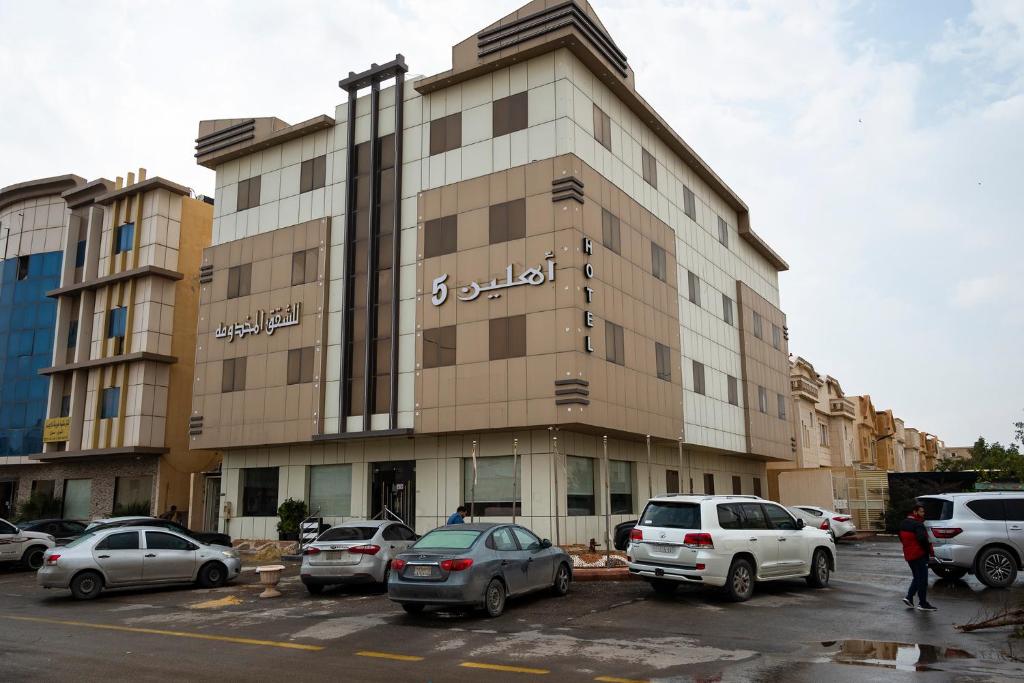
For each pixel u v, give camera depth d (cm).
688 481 3275
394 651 1002
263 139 3077
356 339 2708
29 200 4338
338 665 914
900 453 7944
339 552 1588
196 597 1598
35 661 952
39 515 3700
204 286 3167
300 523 2716
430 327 2512
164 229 3650
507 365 2330
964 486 4009
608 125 2681
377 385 2623
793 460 4294
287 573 2050
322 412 2711
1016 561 1531
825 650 980
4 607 1488
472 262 2469
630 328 2595
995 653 954
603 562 1930
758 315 4056
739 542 1413
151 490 3491
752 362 3844
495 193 2472
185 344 3644
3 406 4112
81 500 3772
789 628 1139
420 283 2569
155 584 1675
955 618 1211
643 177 2917
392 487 2630
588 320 2308
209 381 3047
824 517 3181
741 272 3934
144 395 3456
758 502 1520
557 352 2253
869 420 6588
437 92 2705
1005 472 4097
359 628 1182
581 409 2205
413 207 2667
